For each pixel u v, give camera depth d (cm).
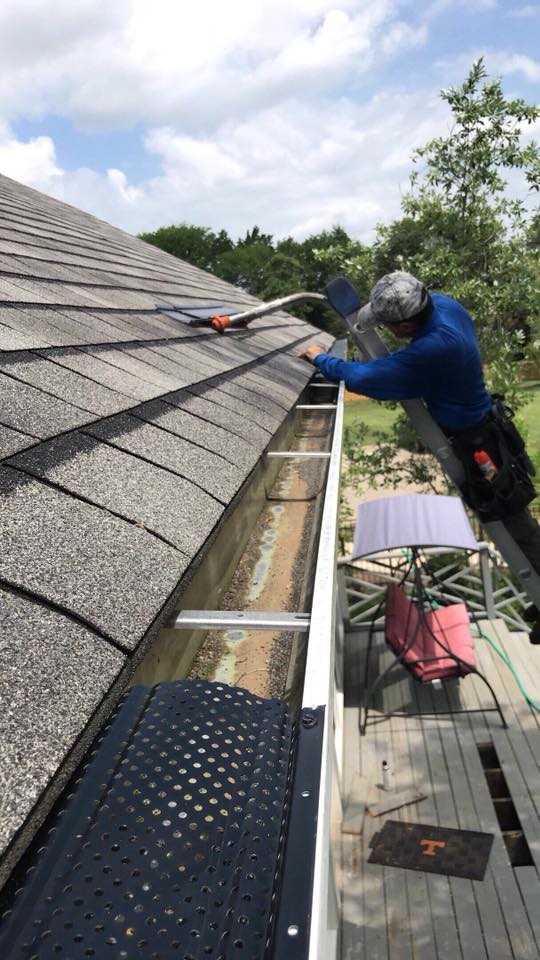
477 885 423
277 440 372
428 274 978
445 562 1000
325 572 189
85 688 109
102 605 129
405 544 554
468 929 396
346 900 424
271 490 380
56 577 129
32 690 103
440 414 395
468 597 955
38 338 272
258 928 89
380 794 512
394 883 433
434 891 423
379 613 776
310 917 86
